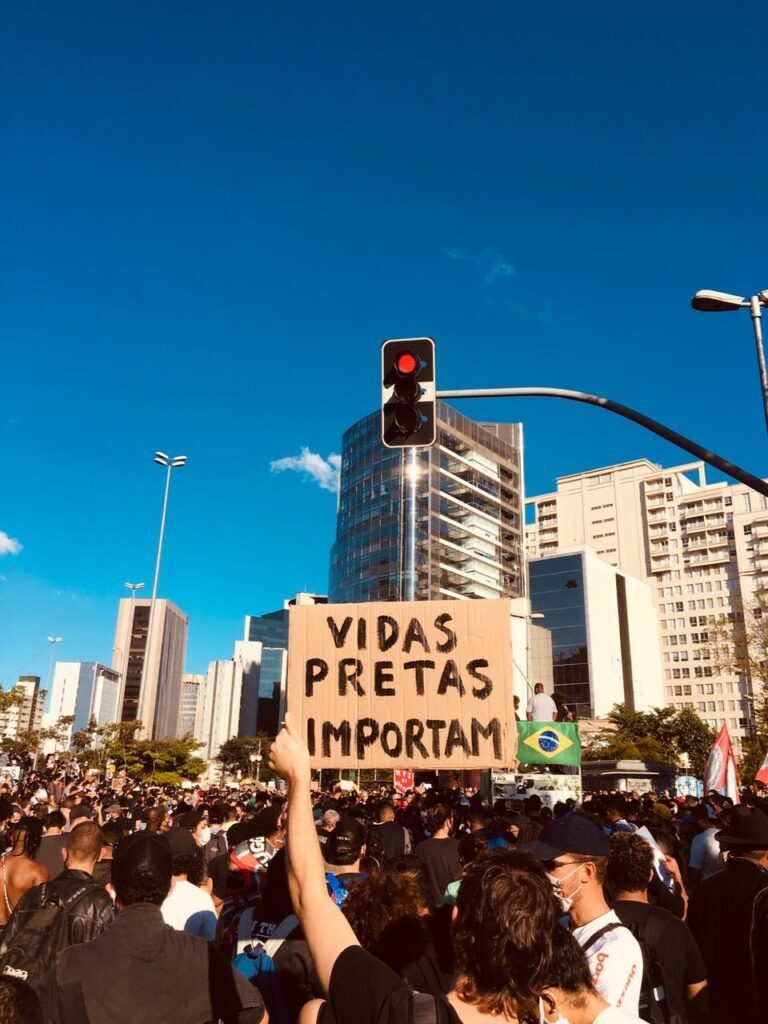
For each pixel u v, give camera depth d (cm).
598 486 15850
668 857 708
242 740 13200
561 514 16175
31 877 557
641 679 13388
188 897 539
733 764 1653
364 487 10269
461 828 1056
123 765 8844
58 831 884
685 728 9200
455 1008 183
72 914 422
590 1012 193
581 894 339
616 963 319
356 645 523
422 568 9419
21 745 7538
